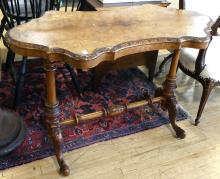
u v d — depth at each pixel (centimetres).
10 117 155
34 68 219
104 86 213
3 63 223
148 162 152
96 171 144
